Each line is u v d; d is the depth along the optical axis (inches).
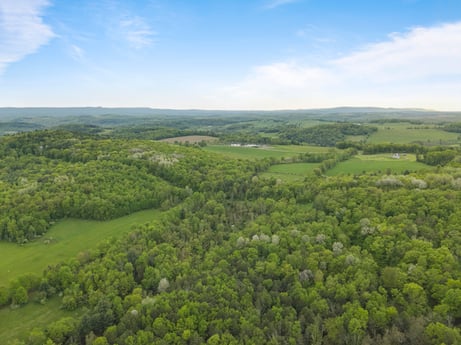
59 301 2719.0
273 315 2340.1
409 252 2679.6
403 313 2304.4
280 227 3334.2
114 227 3919.8
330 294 2524.6
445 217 3036.4
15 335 2375.7
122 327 2226.9
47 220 3964.1
